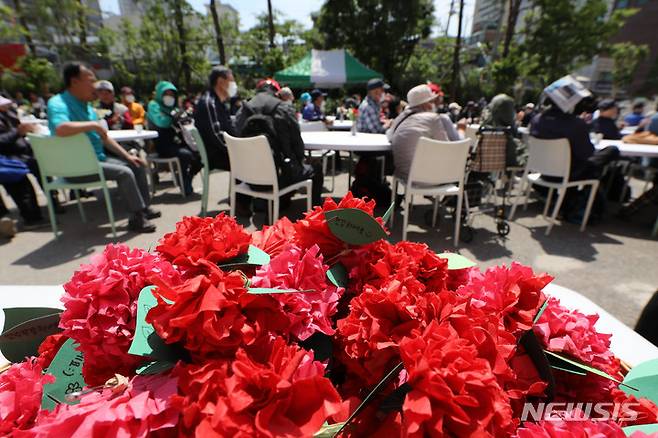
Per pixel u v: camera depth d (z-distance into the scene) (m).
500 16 19.80
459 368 0.41
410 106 3.39
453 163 2.98
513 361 0.56
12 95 18.33
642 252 3.19
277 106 3.00
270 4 17.73
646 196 3.98
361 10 19.03
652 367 0.70
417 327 0.49
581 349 0.61
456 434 0.39
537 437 0.45
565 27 18.52
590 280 2.70
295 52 21.83
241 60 22.94
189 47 22.19
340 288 0.60
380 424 0.49
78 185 3.13
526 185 4.37
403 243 0.72
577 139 3.34
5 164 3.37
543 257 3.08
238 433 0.36
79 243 3.22
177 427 0.44
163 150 4.61
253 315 0.48
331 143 3.46
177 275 0.54
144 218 3.48
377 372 0.50
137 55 23.25
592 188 3.59
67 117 3.01
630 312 2.31
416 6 18.59
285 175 3.05
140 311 0.50
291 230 0.77
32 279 2.59
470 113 10.97
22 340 0.71
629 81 24.16
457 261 0.77
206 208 3.84
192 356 0.45
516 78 17.62
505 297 0.59
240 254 0.62
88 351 0.53
